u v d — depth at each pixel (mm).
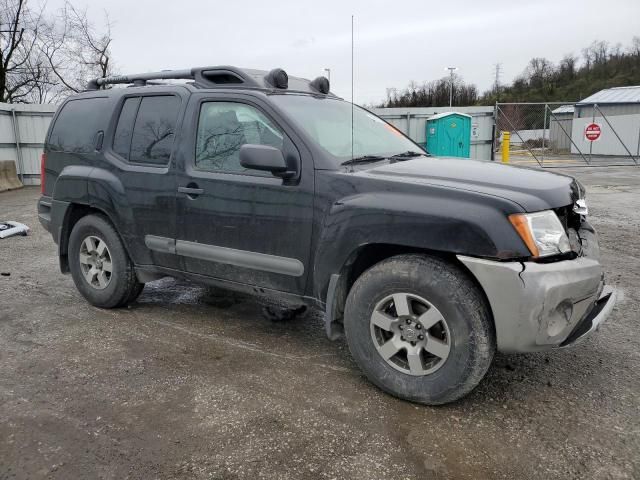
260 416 2863
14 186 14633
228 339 3943
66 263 4852
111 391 3143
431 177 3061
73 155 4609
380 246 3098
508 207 2686
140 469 2426
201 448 2582
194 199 3760
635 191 12031
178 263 3998
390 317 3002
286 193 3332
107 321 4316
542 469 2420
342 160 3332
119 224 4242
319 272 3225
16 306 4695
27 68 26656
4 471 2414
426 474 2389
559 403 2990
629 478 2355
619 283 5164
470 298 2750
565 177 3357
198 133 3840
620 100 28609
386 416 2865
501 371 3389
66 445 2609
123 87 4484
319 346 3818
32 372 3393
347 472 2402
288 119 3398
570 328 2840
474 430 2732
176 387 3189
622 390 3127
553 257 2775
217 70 3898
